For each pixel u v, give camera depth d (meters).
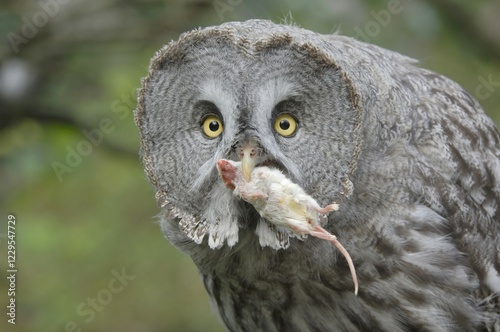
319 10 14.64
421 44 16.91
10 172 17.14
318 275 10.09
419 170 10.32
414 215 10.19
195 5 15.62
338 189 9.27
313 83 9.06
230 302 10.80
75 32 15.95
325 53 9.05
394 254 10.09
